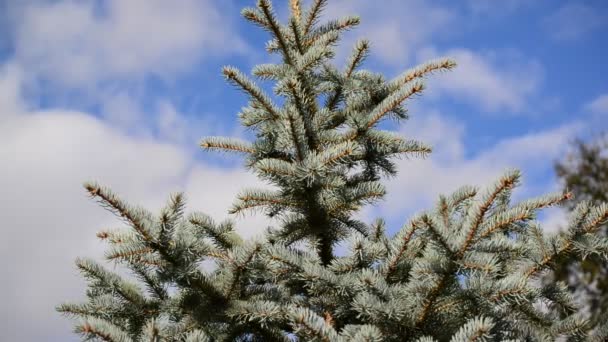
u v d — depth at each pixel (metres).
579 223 3.56
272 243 4.73
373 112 4.57
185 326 3.80
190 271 3.44
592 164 13.45
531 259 3.74
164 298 4.21
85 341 3.17
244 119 4.74
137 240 3.41
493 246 3.45
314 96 5.00
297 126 4.24
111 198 3.15
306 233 4.74
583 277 10.73
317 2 5.26
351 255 3.90
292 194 4.46
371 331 3.01
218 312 3.79
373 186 4.57
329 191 4.47
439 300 3.49
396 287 3.60
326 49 4.49
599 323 3.67
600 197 13.02
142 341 3.10
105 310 3.95
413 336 3.57
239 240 4.60
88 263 4.04
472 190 4.23
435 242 3.22
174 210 3.28
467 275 3.37
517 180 3.09
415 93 4.39
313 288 3.79
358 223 4.99
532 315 4.10
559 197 3.59
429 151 4.75
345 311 3.99
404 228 3.79
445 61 4.86
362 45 4.96
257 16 4.68
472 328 2.92
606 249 3.50
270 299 4.11
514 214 3.29
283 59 4.85
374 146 4.84
